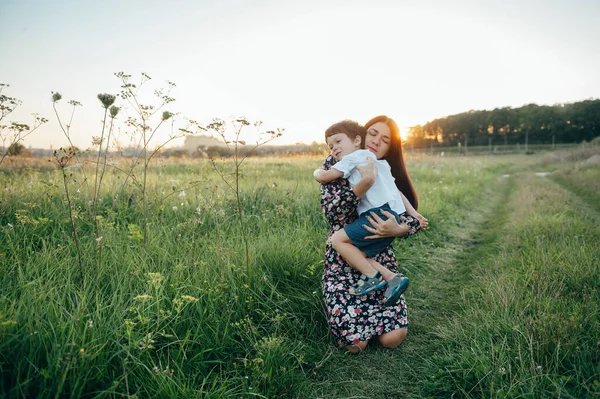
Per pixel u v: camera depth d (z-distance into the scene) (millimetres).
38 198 3996
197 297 2646
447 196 8602
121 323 2176
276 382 2215
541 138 92375
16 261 2693
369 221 2705
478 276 4000
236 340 2506
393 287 2600
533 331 2447
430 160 20328
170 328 2285
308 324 2869
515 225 6094
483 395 2021
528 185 12391
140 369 1982
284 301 2891
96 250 2938
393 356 2652
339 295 2746
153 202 4309
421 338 2895
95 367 1895
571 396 1893
